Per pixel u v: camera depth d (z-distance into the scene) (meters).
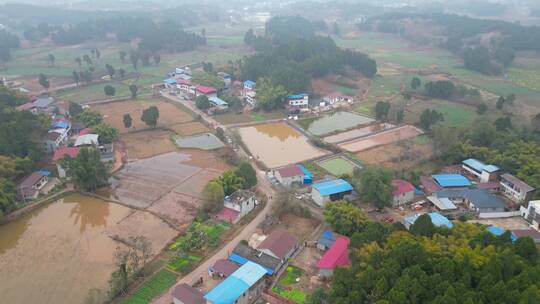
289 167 94.56
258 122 133.00
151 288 61.47
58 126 115.69
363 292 48.97
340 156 107.25
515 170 89.38
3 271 65.75
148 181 94.81
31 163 95.44
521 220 77.94
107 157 102.88
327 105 148.12
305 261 67.44
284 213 80.50
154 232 75.81
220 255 68.81
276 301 58.38
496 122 111.06
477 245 54.94
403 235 59.12
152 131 125.38
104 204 85.75
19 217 80.94
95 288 61.59
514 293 43.94
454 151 99.94
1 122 107.06
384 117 133.75
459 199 84.00
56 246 72.25
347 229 71.06
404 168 98.56
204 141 117.69
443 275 48.72
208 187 81.31
